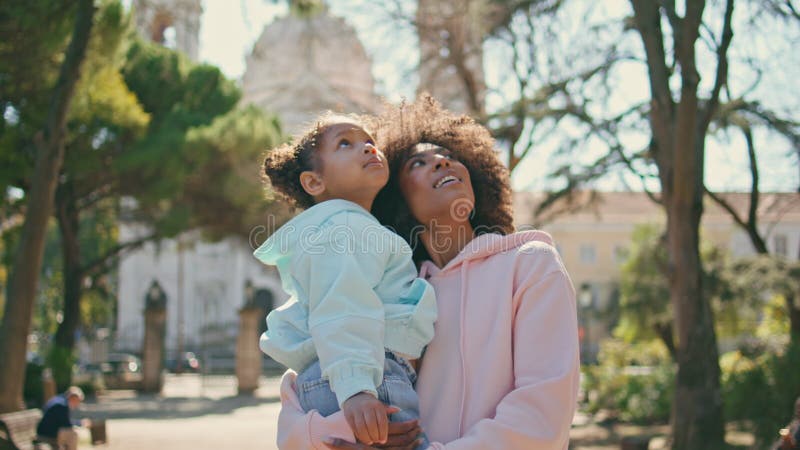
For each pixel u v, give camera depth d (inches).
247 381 1205.7
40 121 566.3
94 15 421.1
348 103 716.7
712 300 619.5
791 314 679.1
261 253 89.0
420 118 106.7
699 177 436.8
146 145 853.2
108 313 1724.9
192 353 2066.9
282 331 84.5
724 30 404.8
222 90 1090.1
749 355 573.0
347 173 88.8
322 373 73.7
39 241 431.5
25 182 735.1
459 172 96.4
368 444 69.9
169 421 764.6
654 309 940.6
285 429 79.9
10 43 447.2
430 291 84.1
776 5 404.2
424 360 85.7
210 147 879.1
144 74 1002.7
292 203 101.3
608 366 830.5
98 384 1144.8
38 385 856.3
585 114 514.0
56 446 403.9
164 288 2516.0
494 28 524.7
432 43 642.8
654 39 420.5
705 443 430.3
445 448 73.9
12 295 426.0
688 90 394.3
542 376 77.9
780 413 503.2
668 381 733.9
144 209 982.4
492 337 81.9
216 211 983.6
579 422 733.3
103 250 1444.4
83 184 904.9
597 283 2095.2
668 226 448.5
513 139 530.6
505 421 74.8
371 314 75.3
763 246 654.5
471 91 655.8
